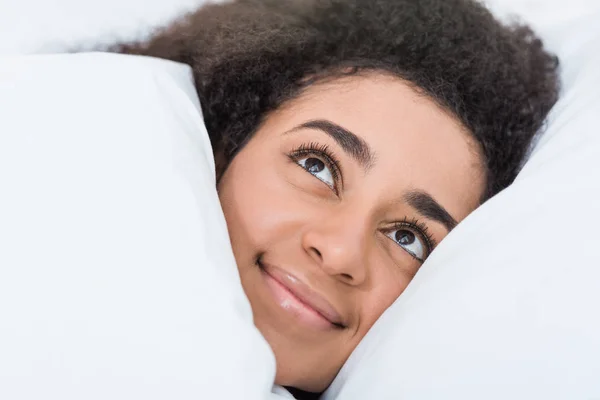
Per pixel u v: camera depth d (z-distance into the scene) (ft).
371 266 1.93
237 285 1.34
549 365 1.35
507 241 1.59
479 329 1.44
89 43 3.13
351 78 2.02
